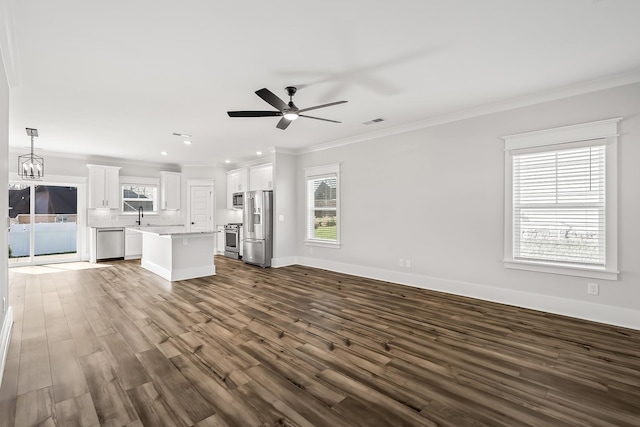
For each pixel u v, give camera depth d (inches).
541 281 143.1
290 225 264.7
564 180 137.7
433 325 127.2
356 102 150.7
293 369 92.8
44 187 270.8
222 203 341.7
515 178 150.4
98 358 99.0
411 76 122.5
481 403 76.8
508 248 151.9
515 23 88.7
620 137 123.8
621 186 123.7
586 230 132.8
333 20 86.8
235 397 79.0
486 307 149.1
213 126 187.9
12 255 258.4
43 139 219.5
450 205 172.7
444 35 94.7
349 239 225.5
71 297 167.6
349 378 88.0
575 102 133.4
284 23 88.0
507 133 152.0
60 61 107.8
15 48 95.9
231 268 252.2
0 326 95.9
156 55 104.8
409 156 190.1
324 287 188.7
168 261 212.7
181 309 147.9
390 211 200.5
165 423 69.1
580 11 83.0
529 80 126.6
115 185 292.8
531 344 109.3
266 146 249.0
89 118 170.9
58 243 278.7
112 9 80.4
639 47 101.2
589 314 130.9
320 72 118.2
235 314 141.0
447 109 161.8
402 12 83.5
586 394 80.6
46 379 86.7
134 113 162.9
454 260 171.8
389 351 104.5
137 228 266.5
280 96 141.9
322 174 243.8
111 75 119.0
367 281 203.9
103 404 75.8
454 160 170.7
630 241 122.0
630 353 102.2
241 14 83.6
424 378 88.0
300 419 70.9
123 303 157.2
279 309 147.9
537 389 82.8
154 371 91.3
